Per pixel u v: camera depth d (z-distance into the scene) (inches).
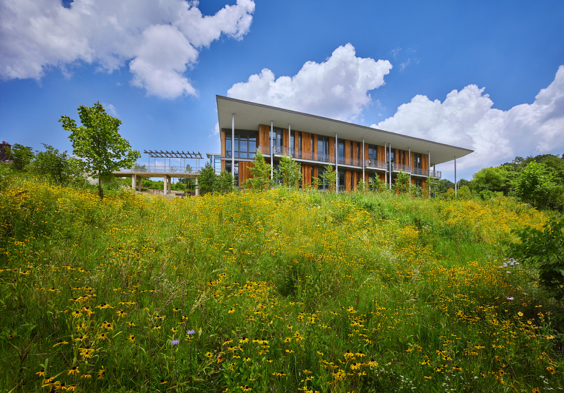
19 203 168.1
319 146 1151.0
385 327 95.4
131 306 89.1
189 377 65.5
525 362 84.3
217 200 292.7
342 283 134.4
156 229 183.9
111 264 116.2
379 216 339.3
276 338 82.8
